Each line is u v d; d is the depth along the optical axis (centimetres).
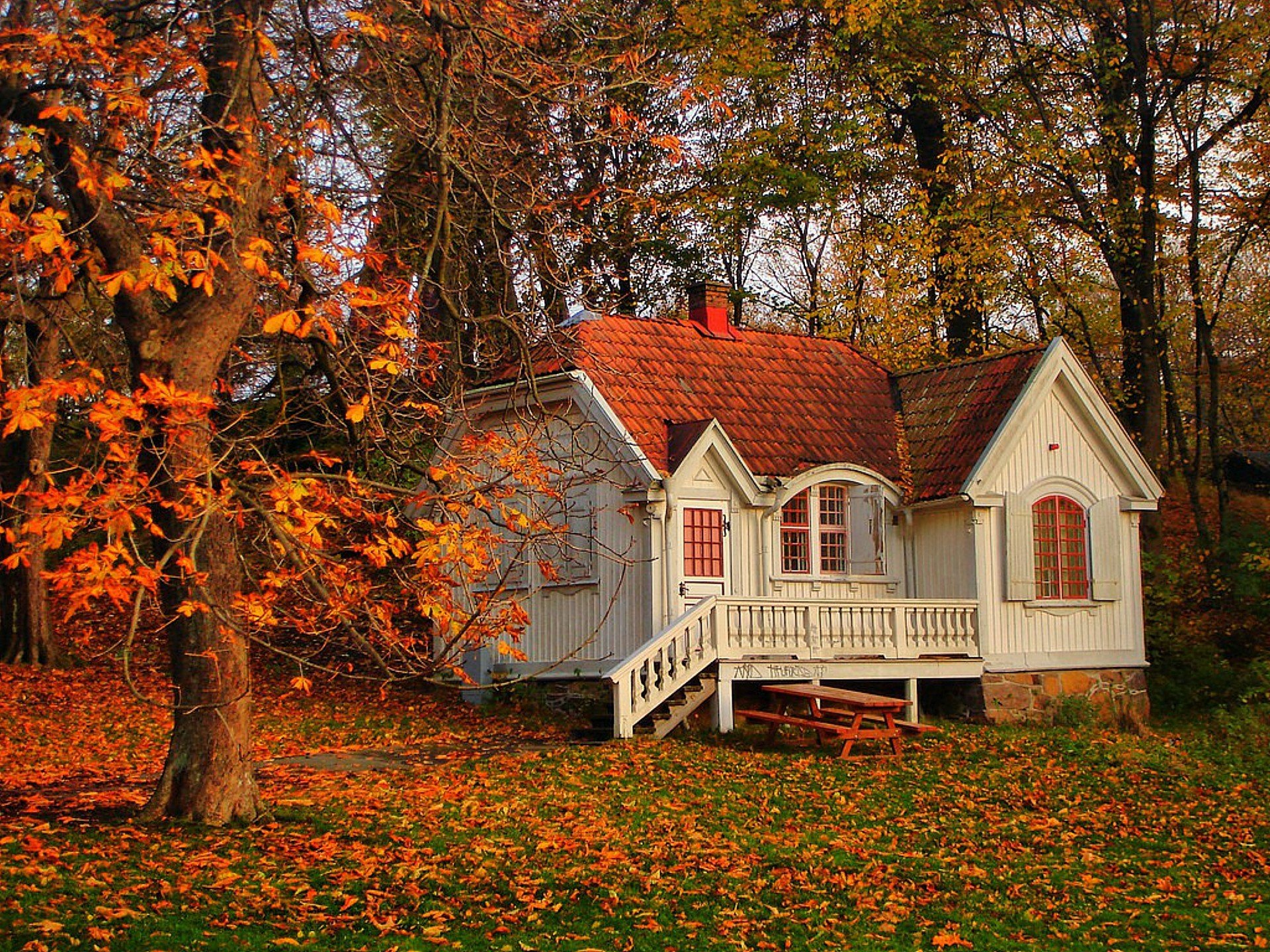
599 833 1402
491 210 1406
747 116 3584
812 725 1952
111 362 1506
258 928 1033
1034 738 2183
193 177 1183
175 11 1305
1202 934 1184
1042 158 3278
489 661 2552
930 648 2383
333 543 1207
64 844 1234
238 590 1288
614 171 3312
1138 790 1809
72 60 1178
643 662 2055
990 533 2492
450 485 1171
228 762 1349
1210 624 3031
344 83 1411
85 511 921
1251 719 2350
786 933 1105
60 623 3086
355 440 1276
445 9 1382
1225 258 3659
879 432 2692
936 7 3503
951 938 1113
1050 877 1352
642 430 2333
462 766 1792
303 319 1188
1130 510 2677
